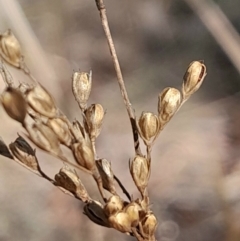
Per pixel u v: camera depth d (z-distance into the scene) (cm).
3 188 31
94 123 10
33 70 24
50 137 9
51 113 9
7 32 9
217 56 40
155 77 42
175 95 10
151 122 10
